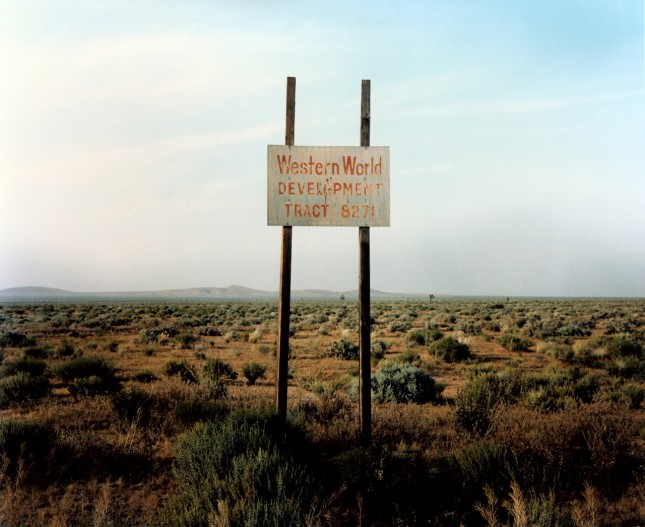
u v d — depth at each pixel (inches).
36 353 975.0
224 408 414.9
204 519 215.0
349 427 378.6
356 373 788.0
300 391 624.4
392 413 435.2
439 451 332.5
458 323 1962.4
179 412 406.9
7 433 322.0
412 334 1359.5
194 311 3216.0
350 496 278.5
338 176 344.2
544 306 3961.6
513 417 413.1
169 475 313.9
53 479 302.5
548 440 331.3
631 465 325.1
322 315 2568.9
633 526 250.4
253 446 284.0
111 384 632.4
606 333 1620.3
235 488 237.5
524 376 647.8
